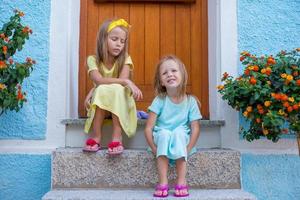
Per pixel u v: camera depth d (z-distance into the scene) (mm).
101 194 2033
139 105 2906
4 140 2414
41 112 2445
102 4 2949
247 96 2186
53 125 2438
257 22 2566
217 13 2623
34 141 2426
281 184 2418
